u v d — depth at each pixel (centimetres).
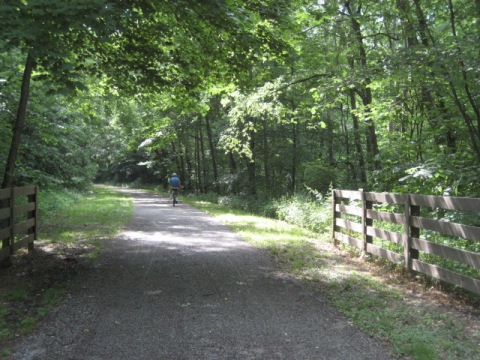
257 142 2288
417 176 835
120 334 409
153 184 5203
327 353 374
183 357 362
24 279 590
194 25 762
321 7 1249
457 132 1045
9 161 746
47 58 562
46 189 1905
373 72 948
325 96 1206
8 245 666
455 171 809
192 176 3638
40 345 380
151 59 907
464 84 809
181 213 1675
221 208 2027
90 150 3086
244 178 2539
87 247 845
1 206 660
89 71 927
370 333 419
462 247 678
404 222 636
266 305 505
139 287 573
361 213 786
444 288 563
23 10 553
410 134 1317
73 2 523
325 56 1402
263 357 365
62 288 555
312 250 851
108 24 543
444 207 542
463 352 375
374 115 1321
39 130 1350
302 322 449
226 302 514
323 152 2381
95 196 2838
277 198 2061
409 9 1027
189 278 626
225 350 377
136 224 1251
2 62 977
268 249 854
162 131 2861
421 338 400
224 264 723
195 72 963
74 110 1455
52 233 1002
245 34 748
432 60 826
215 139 2938
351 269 692
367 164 1806
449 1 959
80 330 416
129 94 1022
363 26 1465
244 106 1631
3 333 400
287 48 917
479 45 785
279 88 1507
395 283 605
